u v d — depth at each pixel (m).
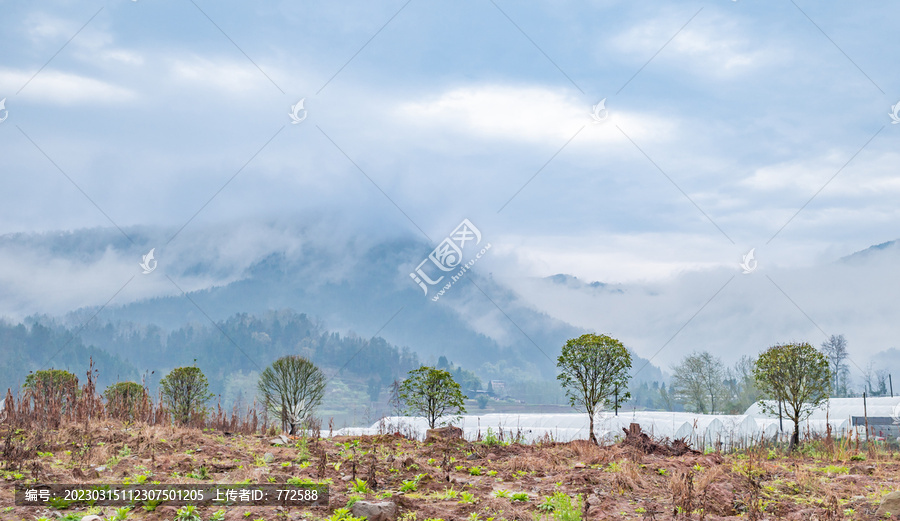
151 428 12.67
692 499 9.01
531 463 11.80
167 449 11.18
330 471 10.23
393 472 10.54
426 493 9.41
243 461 10.64
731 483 10.34
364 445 12.99
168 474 9.46
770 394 17.70
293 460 11.00
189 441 11.89
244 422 17.11
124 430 12.33
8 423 13.00
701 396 65.81
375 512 7.76
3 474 9.05
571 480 10.27
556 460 12.48
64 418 13.23
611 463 11.98
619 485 10.00
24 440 11.13
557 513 8.23
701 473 11.11
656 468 11.68
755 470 11.42
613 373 16.83
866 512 8.78
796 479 10.92
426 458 12.27
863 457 14.28
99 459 10.10
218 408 16.98
